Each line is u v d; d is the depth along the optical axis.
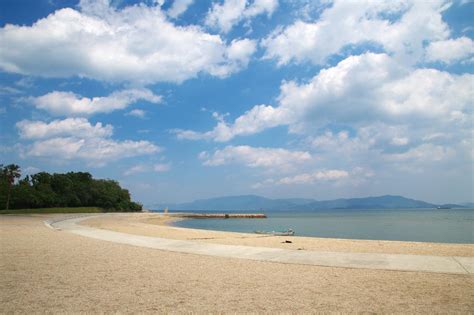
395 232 46.50
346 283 9.32
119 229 30.97
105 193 122.81
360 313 6.82
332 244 18.75
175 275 10.38
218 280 9.71
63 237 21.56
